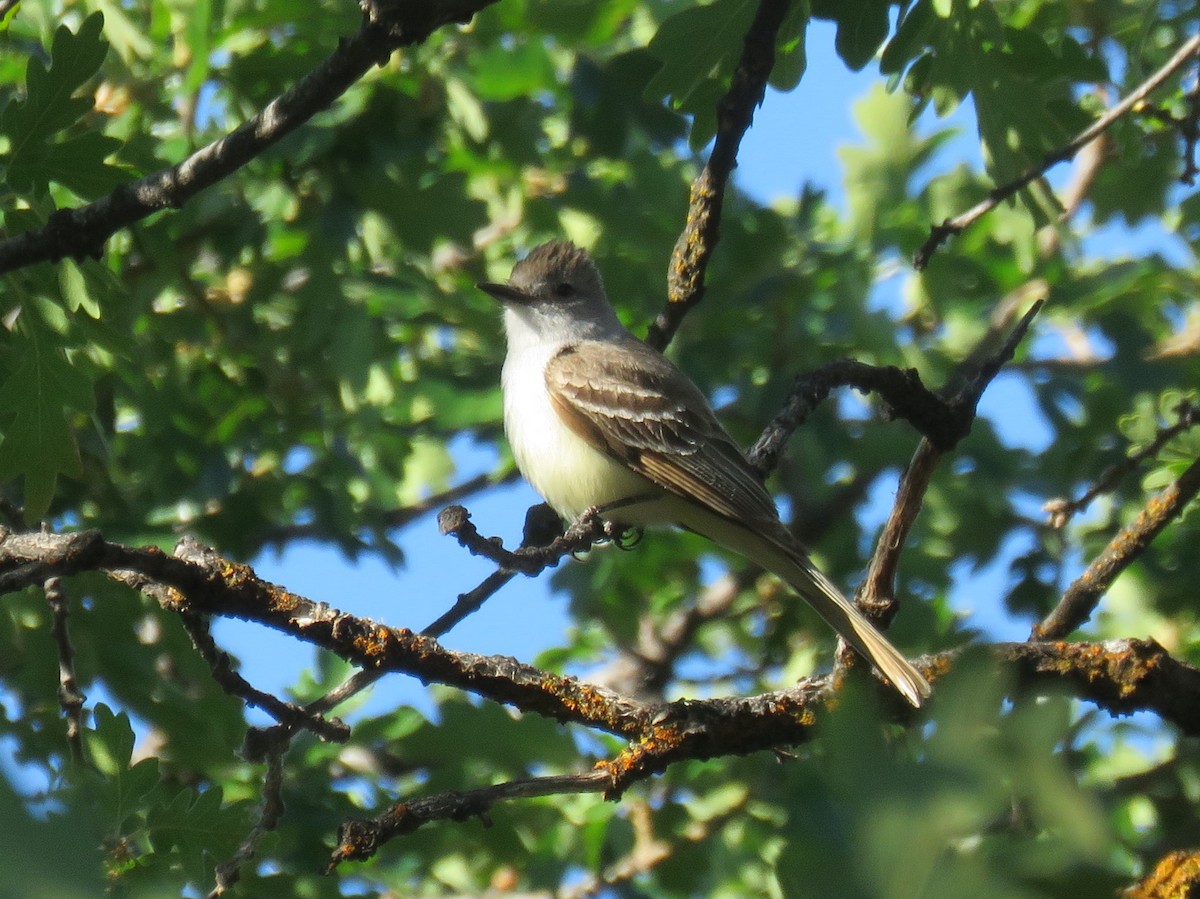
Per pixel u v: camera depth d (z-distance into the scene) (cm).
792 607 1348
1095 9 1316
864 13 910
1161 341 1382
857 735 368
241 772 1048
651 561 1420
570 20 1269
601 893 1107
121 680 1059
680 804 1133
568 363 1120
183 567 607
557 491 1123
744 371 1355
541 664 1378
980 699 377
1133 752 1098
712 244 905
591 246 1446
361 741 1088
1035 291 1455
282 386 1282
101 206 749
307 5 1181
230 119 1185
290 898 828
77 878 358
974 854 363
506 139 1353
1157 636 1167
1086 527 1267
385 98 1241
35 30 1152
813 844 358
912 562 1310
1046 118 950
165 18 1181
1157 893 483
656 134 1246
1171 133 1249
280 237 1305
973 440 1327
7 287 873
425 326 1399
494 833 1093
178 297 1295
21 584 566
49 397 837
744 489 1042
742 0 892
